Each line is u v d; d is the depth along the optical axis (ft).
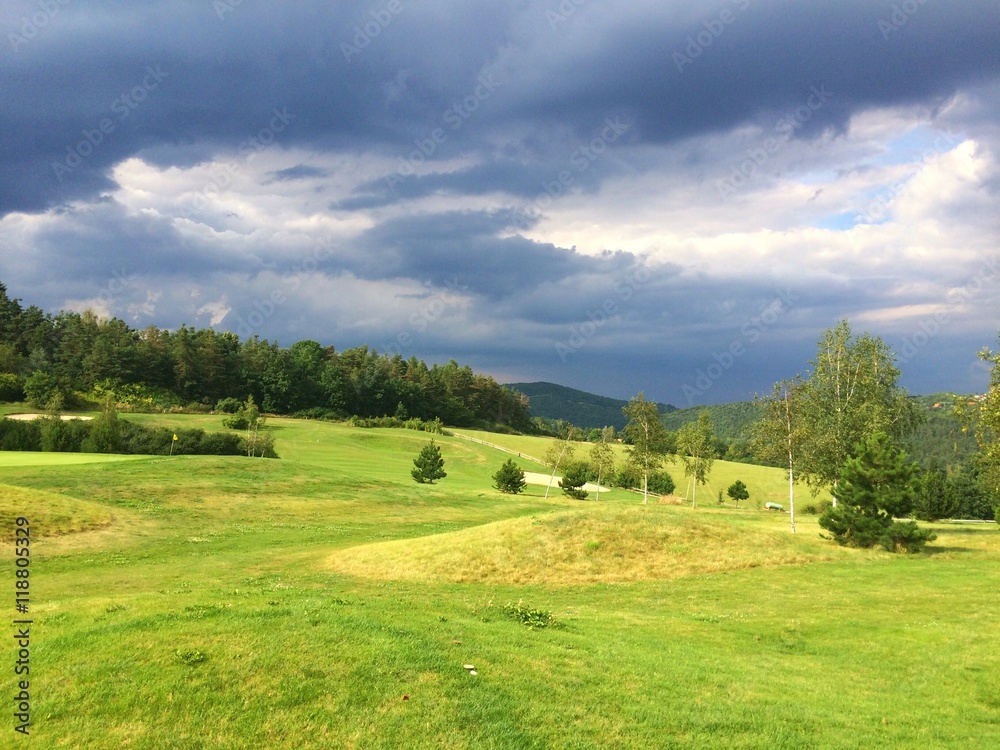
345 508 156.35
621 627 56.59
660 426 220.84
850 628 59.93
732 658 48.67
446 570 84.38
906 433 168.04
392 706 29.63
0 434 217.97
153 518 122.93
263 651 32.91
